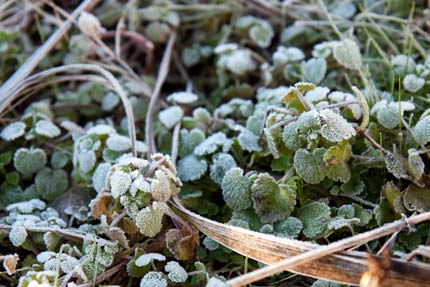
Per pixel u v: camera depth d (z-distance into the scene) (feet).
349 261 1.79
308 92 2.01
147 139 2.10
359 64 2.10
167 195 1.89
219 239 1.88
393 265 1.77
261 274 1.79
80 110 2.26
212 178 2.01
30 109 2.19
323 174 1.93
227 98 2.29
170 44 2.34
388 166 1.93
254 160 2.04
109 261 1.87
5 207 2.04
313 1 2.36
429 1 2.24
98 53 2.28
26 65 2.18
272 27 2.40
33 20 2.38
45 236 1.90
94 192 2.06
